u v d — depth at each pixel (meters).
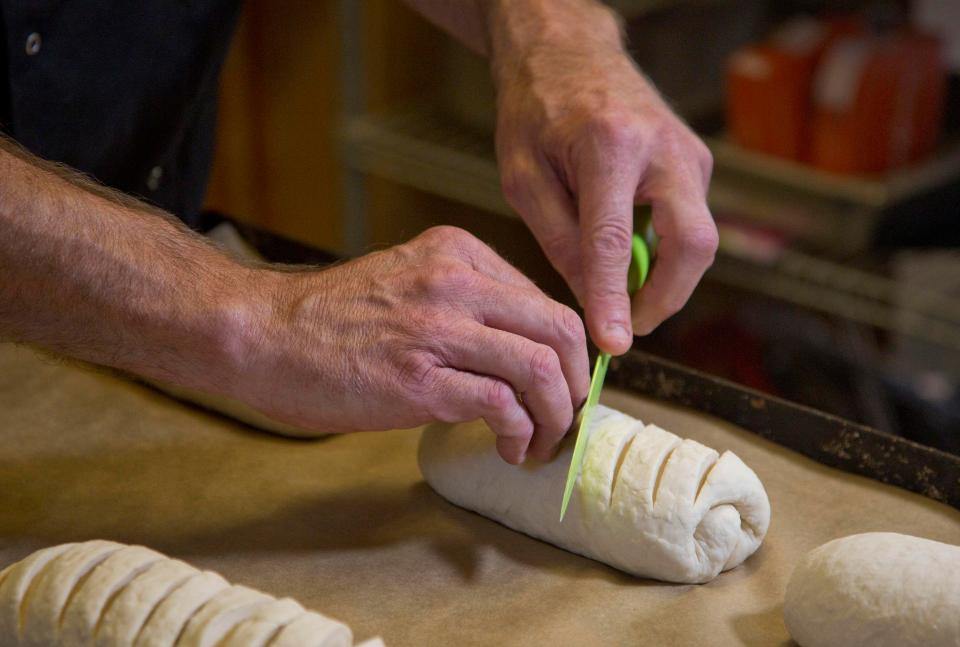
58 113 1.44
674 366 1.34
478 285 1.06
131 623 0.88
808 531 1.17
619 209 1.19
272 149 2.60
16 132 1.41
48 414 1.38
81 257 1.02
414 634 1.03
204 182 1.69
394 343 1.03
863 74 1.98
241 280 1.06
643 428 1.20
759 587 1.11
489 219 2.66
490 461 1.18
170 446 1.33
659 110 1.29
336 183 2.60
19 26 1.35
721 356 2.25
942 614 0.96
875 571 1.00
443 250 1.09
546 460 1.15
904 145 2.07
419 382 1.03
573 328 1.07
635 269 1.23
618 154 1.22
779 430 1.28
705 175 1.30
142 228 1.07
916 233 2.19
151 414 1.38
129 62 1.47
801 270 2.14
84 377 1.45
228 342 1.03
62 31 1.39
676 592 1.09
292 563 1.13
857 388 2.02
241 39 2.46
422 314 1.04
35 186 1.03
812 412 1.25
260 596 0.91
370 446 1.34
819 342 2.11
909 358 2.20
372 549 1.15
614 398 1.35
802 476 1.23
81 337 1.05
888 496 1.20
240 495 1.24
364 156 2.46
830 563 1.02
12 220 1.00
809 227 2.13
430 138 2.43
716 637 1.03
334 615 1.05
